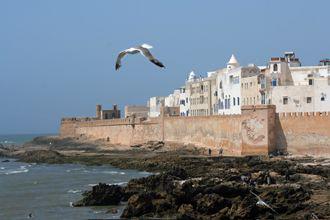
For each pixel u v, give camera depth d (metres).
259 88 124.75
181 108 173.38
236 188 62.97
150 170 108.69
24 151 173.12
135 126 158.88
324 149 107.50
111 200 69.62
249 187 65.25
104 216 62.22
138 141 157.25
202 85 157.62
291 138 110.00
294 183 74.00
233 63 154.25
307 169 84.88
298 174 82.00
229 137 118.75
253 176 78.38
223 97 144.00
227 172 84.12
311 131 108.62
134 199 60.84
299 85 119.62
